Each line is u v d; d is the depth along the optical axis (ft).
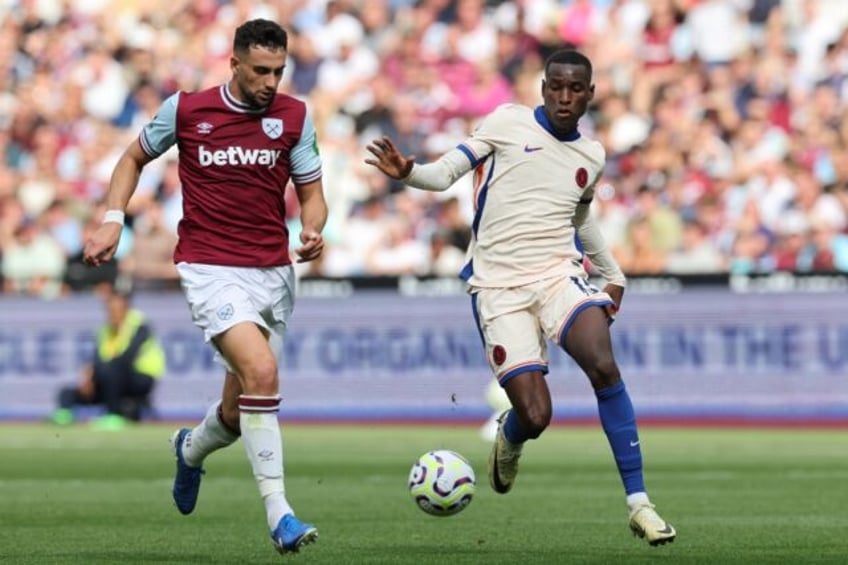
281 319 79.36
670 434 216.13
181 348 250.98
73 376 254.88
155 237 260.21
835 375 238.89
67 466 158.20
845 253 254.47
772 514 105.19
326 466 158.10
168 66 294.66
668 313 242.17
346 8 291.17
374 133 280.10
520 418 80.94
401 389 248.52
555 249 82.58
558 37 284.82
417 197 267.39
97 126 289.74
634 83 277.44
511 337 81.46
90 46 296.92
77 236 276.82
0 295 256.32
